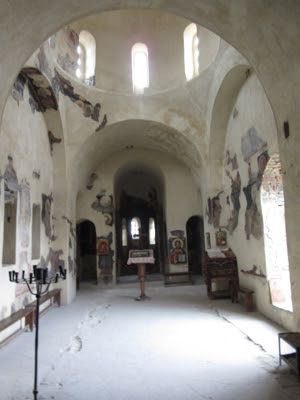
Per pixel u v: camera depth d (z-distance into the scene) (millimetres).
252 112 8891
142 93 13758
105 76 13359
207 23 5430
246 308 8938
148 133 13844
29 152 8828
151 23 13836
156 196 20875
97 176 15875
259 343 6125
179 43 13438
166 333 7098
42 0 4469
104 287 15047
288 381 4430
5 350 6098
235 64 8969
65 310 9953
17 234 7598
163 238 18594
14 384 4586
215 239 11859
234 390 4234
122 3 5273
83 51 13734
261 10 4488
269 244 8250
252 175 8984
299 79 4371
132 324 8000
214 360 5367
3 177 6855
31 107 9195
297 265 4754
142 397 4117
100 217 15617
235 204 10758
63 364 5352
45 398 4145
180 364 5238
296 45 4277
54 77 9758
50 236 10898
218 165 12180
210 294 10789
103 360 5504
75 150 11758
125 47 13773
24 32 4613
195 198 15969
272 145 7555
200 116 12227
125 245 22797
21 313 6922
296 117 4547
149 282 16141
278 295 8023
